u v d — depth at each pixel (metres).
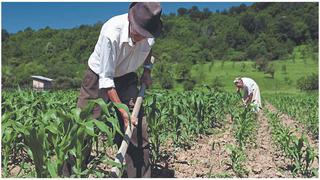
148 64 5.10
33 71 56.00
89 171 3.96
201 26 105.81
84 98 4.70
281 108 19.75
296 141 5.67
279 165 6.19
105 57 4.32
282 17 102.31
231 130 10.00
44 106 6.68
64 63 60.31
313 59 86.12
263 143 8.49
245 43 100.38
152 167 5.55
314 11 102.88
